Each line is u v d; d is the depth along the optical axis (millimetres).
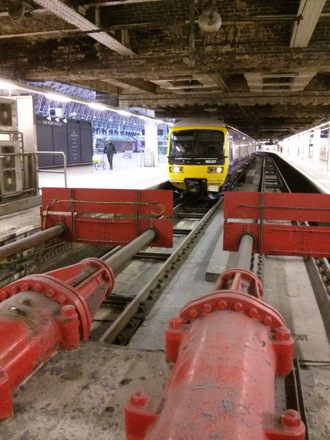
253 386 1832
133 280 7754
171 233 6641
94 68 8961
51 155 24938
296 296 6410
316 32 7676
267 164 45375
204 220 11586
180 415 1604
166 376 2797
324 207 6090
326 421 2432
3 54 9492
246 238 6070
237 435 1473
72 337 3098
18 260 6883
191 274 7543
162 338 5215
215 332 2268
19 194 10461
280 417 1682
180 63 8367
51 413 2426
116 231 6836
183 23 6914
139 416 1767
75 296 3316
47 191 6988
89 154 30125
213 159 15250
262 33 7793
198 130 15305
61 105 40125
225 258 7621
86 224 6934
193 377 1864
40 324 2945
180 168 15477
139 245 5906
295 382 2908
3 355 2561
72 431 2279
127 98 16000
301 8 5730
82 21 6414
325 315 5641
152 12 6914
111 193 6750
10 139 10188
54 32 7734
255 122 27578
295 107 20141
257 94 14656
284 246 6293
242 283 3420
